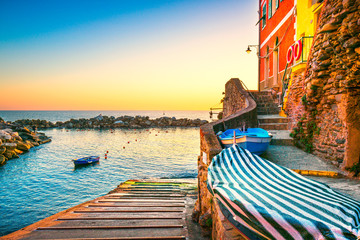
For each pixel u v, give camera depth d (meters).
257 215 2.04
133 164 29.16
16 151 34.97
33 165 28.55
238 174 3.01
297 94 8.00
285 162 5.80
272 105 12.19
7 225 14.08
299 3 9.26
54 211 16.02
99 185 21.38
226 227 3.04
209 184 2.94
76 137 56.22
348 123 5.01
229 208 2.44
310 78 6.19
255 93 14.04
